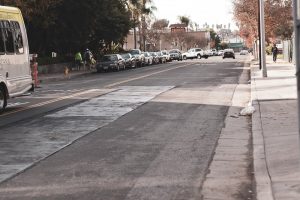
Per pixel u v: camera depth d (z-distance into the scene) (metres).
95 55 58.19
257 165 8.23
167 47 132.25
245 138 10.99
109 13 52.44
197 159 9.02
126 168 8.42
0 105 15.70
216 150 9.77
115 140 10.95
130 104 17.47
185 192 6.98
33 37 47.59
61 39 48.44
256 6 53.62
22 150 10.05
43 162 8.99
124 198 6.75
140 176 7.89
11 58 16.42
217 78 30.61
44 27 43.38
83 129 12.43
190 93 21.20
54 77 37.59
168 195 6.85
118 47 66.19
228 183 7.40
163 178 7.74
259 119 12.86
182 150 9.81
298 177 7.21
